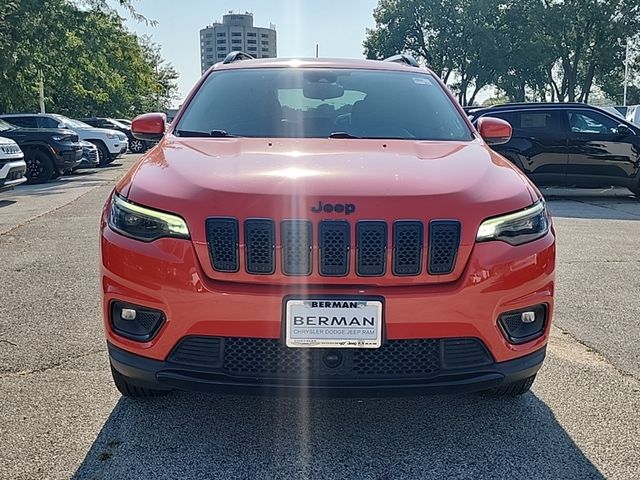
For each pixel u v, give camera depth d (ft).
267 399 10.75
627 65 151.02
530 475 8.62
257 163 9.42
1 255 21.47
